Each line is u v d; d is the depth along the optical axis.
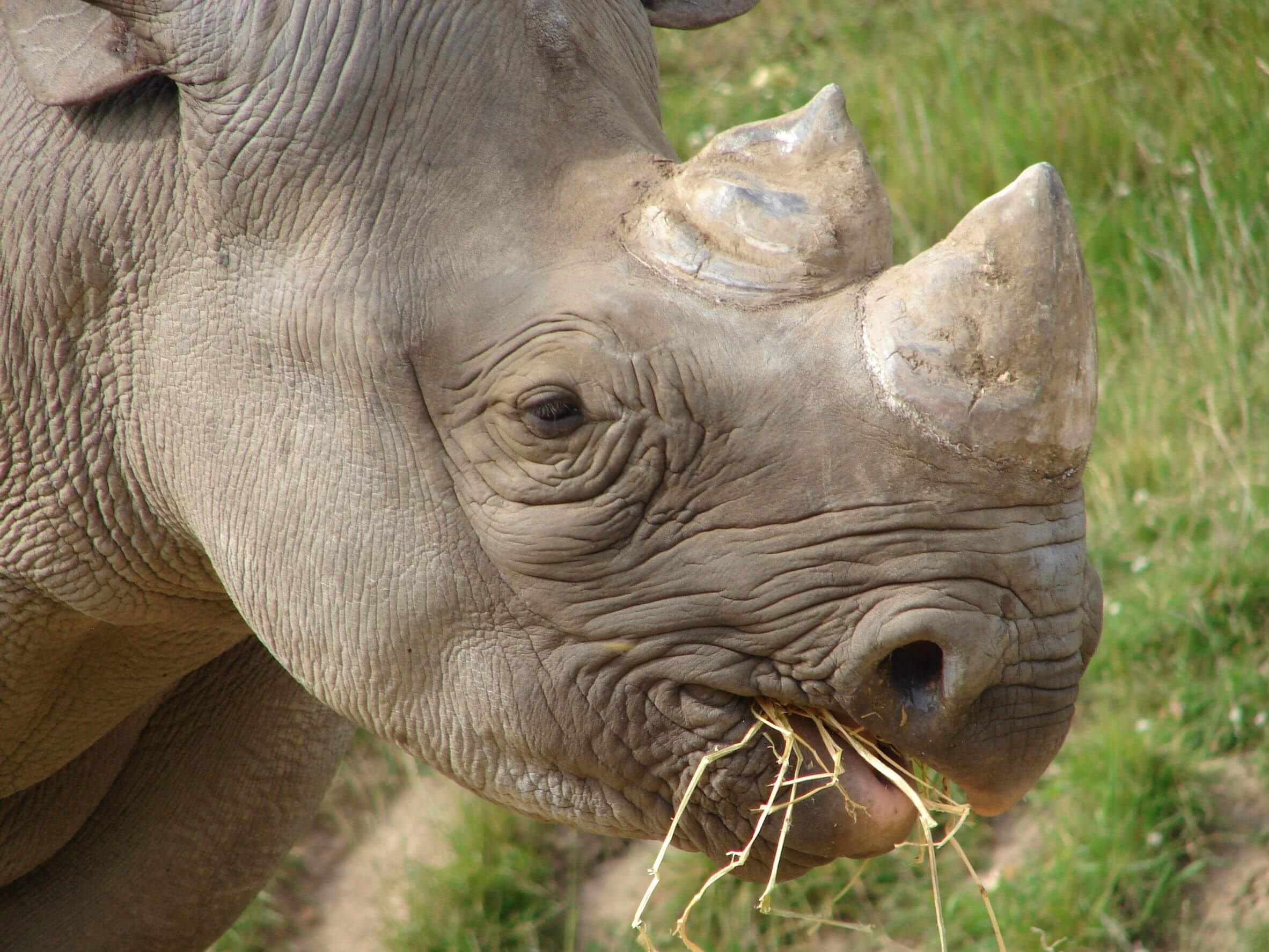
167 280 7.80
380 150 7.36
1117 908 12.38
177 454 8.01
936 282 6.60
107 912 10.48
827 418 6.82
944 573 6.75
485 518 7.37
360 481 7.50
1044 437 6.56
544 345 7.11
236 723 10.36
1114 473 14.81
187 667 9.55
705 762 7.32
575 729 7.50
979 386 6.56
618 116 7.55
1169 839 12.66
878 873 13.14
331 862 14.88
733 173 7.07
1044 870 12.58
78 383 8.18
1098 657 13.66
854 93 19.58
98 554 8.57
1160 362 15.42
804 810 7.38
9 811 10.12
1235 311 15.25
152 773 10.45
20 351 8.20
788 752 7.21
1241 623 13.45
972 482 6.68
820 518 6.89
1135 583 13.97
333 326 7.39
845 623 6.93
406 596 7.54
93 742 9.75
